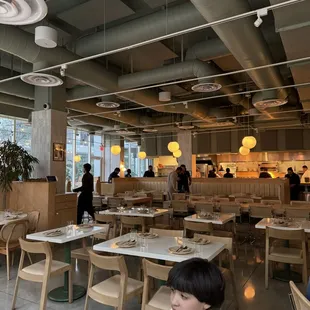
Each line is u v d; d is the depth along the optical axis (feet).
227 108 36.55
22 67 24.11
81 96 27.66
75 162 48.03
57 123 24.63
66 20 18.37
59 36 20.42
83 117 37.93
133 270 15.06
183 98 34.19
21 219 15.96
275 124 38.24
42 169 24.06
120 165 53.31
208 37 20.67
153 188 34.88
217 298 3.36
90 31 20.16
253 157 46.06
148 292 8.71
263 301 11.57
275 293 12.30
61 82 17.54
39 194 20.34
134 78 22.03
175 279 3.45
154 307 8.14
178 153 39.63
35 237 12.09
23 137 38.45
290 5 11.85
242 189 29.60
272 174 44.65
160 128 42.52
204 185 31.32
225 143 43.83
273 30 18.60
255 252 18.34
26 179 21.66
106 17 18.07
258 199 23.90
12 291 12.51
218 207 21.11
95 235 14.89
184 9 14.88
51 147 23.97
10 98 28.96
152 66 25.86
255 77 20.35
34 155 24.50
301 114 34.91
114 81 22.30
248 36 14.15
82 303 11.43
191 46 21.54
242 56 16.29
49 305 11.24
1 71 24.29
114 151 41.24
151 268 8.49
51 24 18.94
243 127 41.65
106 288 9.36
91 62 20.27
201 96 33.78
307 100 25.44
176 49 23.11
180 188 29.12
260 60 16.81
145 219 20.13
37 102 24.90
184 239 11.54
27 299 11.74
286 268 14.15
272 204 21.42
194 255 9.38
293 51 16.03
